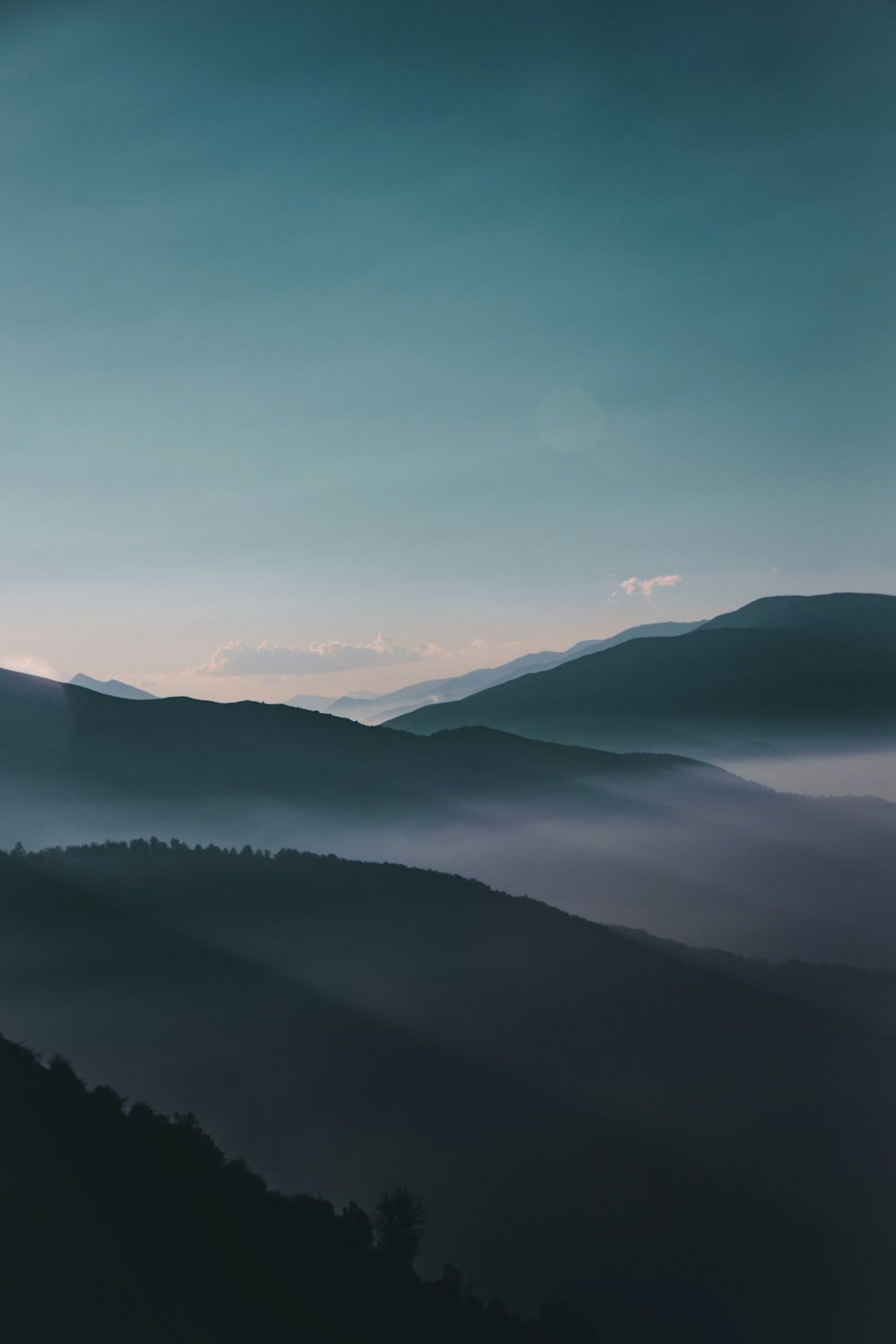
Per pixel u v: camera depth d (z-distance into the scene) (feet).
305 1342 80.38
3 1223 69.10
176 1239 85.87
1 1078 105.70
